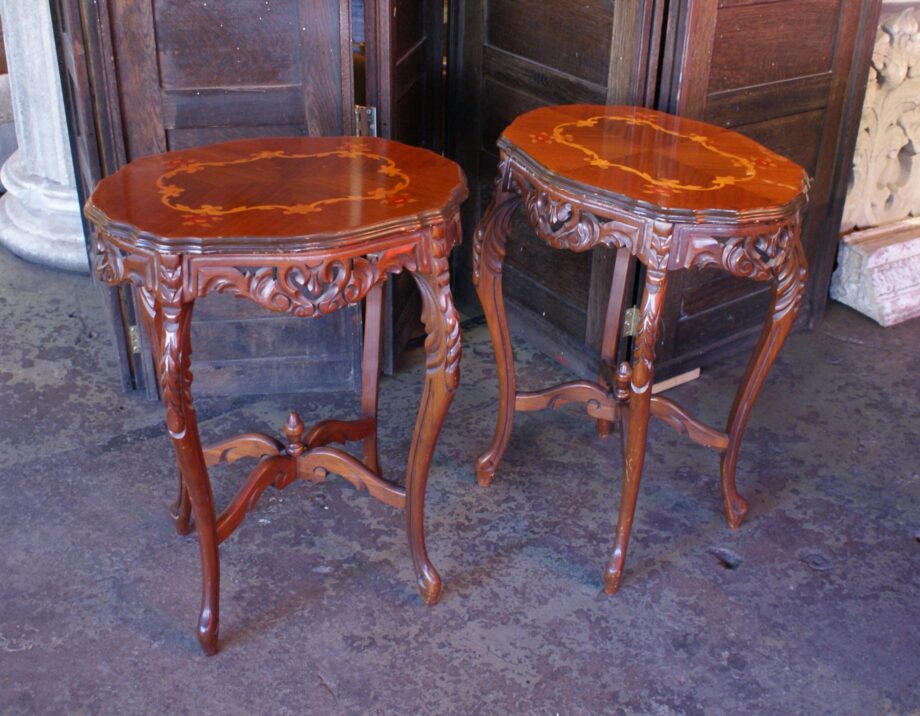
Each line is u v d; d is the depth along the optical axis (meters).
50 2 2.87
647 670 2.09
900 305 3.50
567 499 2.59
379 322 2.36
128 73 2.50
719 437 2.40
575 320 3.08
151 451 2.70
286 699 1.99
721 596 2.29
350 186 2.00
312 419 2.86
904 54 3.40
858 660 2.13
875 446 2.84
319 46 2.58
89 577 2.28
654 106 2.70
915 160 3.68
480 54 3.19
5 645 2.08
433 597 2.22
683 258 1.99
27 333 3.24
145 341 2.81
